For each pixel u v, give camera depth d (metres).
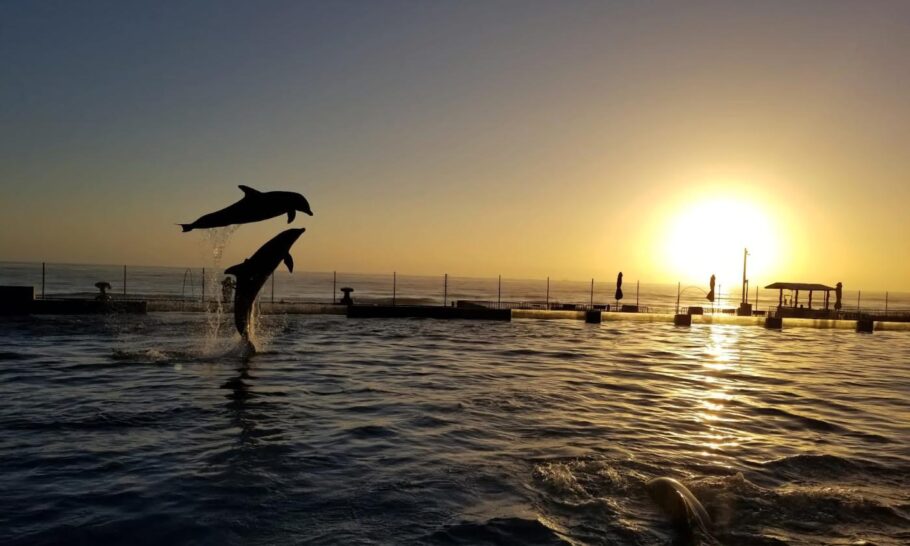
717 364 19.80
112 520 6.11
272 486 7.19
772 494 7.46
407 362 17.73
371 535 5.95
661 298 108.00
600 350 22.67
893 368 20.52
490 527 6.23
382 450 8.76
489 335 26.97
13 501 6.53
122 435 9.15
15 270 150.88
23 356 16.78
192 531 5.91
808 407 13.01
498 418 10.95
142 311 30.09
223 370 15.32
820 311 45.81
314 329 26.86
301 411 11.04
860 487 7.86
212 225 14.16
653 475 7.99
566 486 7.47
